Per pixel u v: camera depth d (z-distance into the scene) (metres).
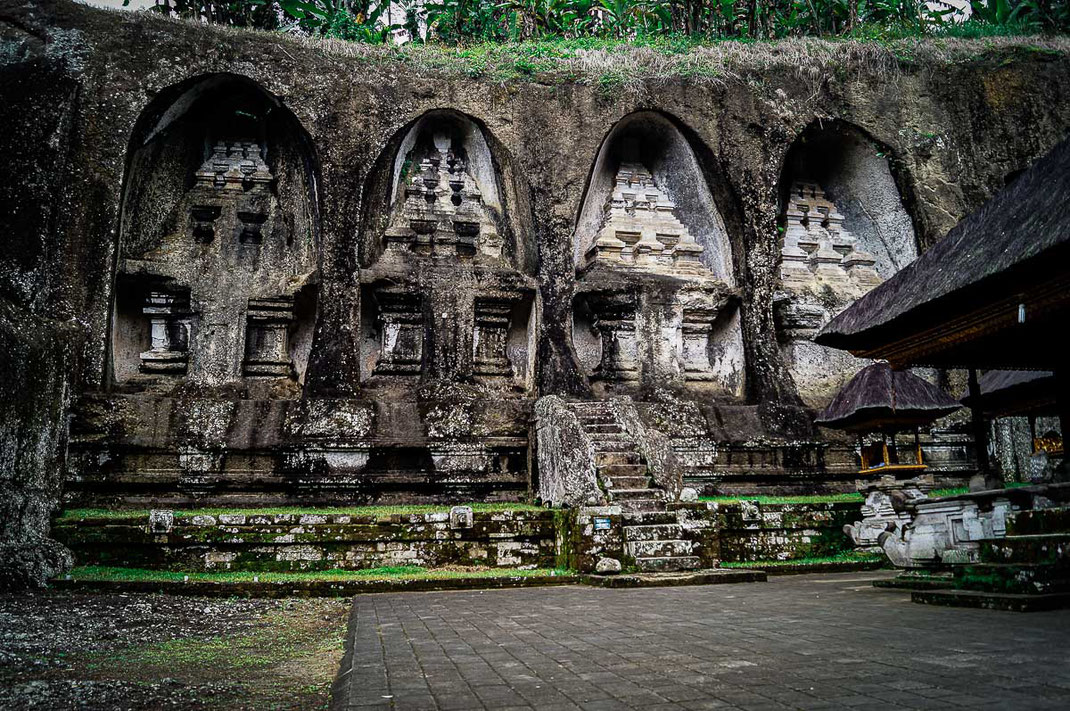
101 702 3.82
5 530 8.95
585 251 15.56
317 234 13.45
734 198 14.95
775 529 10.59
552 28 18.62
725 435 13.46
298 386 13.66
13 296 11.34
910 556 7.49
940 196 15.52
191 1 15.75
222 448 11.74
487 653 4.42
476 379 13.86
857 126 15.51
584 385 13.45
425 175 14.66
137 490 11.55
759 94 15.21
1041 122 15.88
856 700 3.09
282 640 5.72
